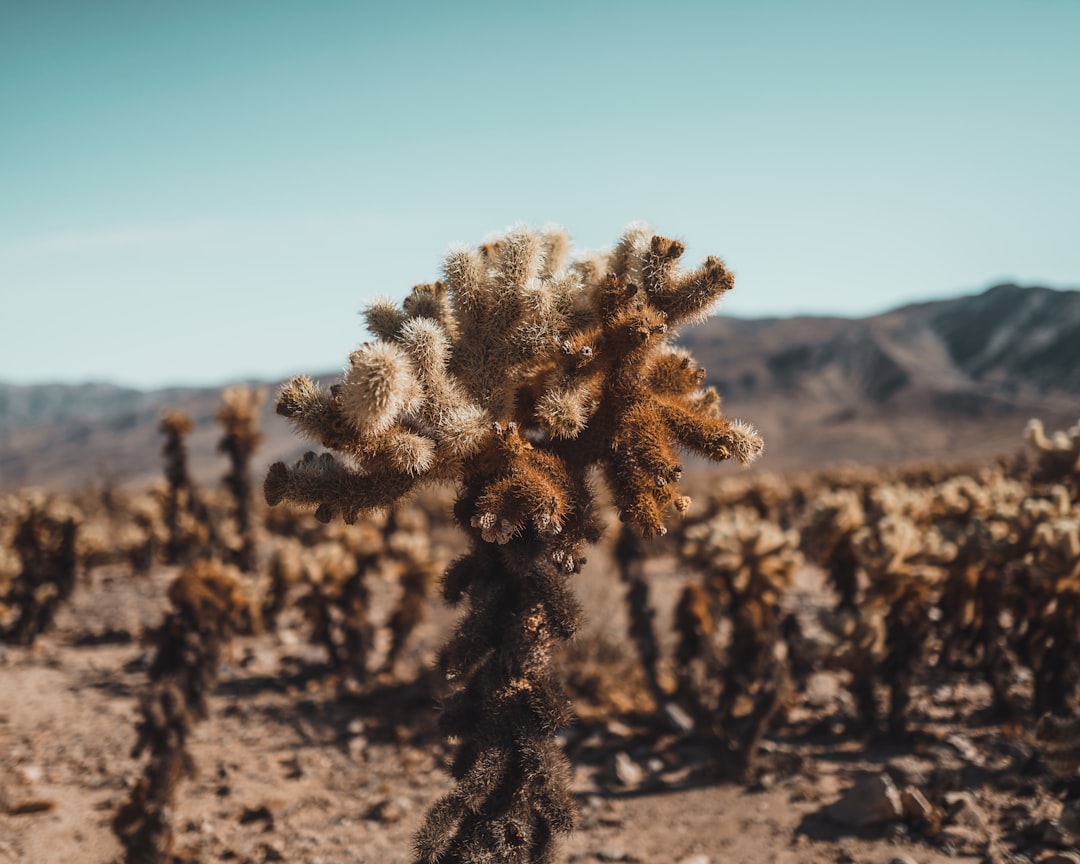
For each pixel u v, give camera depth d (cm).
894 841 259
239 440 758
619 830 293
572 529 186
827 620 334
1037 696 308
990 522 380
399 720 410
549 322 189
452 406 183
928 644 410
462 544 756
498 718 188
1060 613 300
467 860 180
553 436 185
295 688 478
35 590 604
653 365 195
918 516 411
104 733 413
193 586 310
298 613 652
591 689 435
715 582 372
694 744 363
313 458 185
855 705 343
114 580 801
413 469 179
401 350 183
